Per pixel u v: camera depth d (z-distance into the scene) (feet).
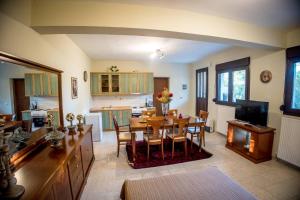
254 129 9.63
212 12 7.04
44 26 5.85
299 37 8.68
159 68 20.21
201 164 9.43
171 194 4.76
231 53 13.67
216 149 11.58
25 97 5.74
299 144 8.33
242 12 7.02
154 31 6.79
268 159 9.73
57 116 8.14
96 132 13.62
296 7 6.55
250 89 11.81
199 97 19.43
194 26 7.06
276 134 9.89
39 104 6.56
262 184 7.43
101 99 18.80
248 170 8.66
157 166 9.25
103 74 17.48
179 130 10.29
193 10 6.86
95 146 12.43
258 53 11.09
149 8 6.50
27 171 4.28
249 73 11.85
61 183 4.84
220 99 15.67
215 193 4.78
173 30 6.77
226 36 7.67
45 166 4.55
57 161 4.86
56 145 5.88
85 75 14.82
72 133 7.80
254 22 8.06
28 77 5.93
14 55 4.81
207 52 15.07
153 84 18.84
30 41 5.90
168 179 5.51
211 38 7.75
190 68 21.26
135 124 10.43
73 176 5.94
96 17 6.08
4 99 4.76
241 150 10.61
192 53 15.44
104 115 17.08
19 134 5.27
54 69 7.59
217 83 15.69
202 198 4.58
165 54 15.81
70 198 5.61
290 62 9.06
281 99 9.60
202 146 12.13
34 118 6.21
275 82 9.93
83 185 7.21
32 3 5.79
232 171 8.57
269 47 9.20
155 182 5.35
